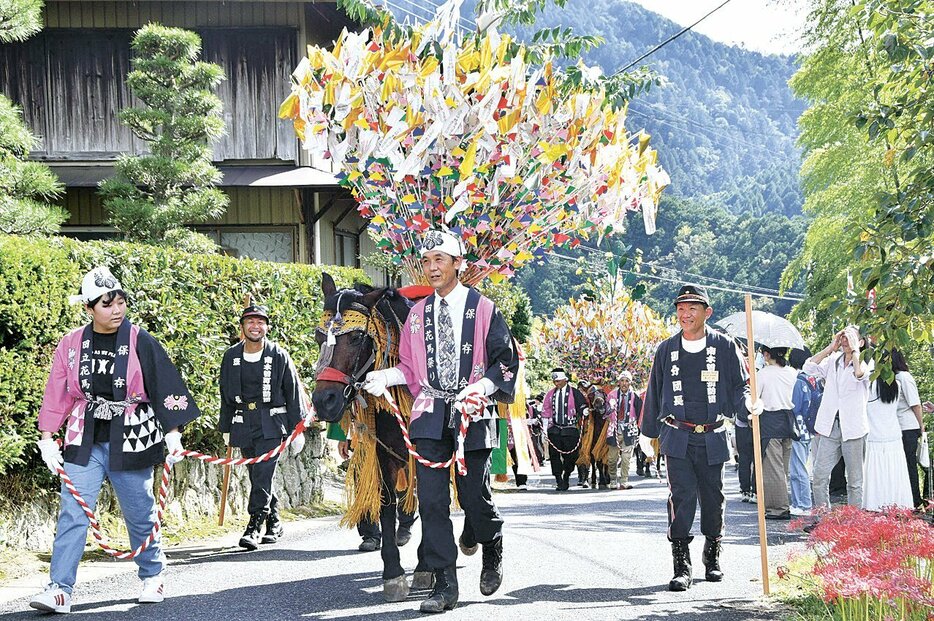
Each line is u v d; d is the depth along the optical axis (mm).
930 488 10641
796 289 81688
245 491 11070
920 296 5484
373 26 7559
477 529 6355
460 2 7273
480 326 6234
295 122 7234
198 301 10336
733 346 7039
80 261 8641
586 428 17953
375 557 8266
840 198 24797
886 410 9508
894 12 5797
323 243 19844
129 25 18938
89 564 7770
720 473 6984
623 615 5926
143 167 15172
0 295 7453
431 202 7168
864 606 5305
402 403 6480
